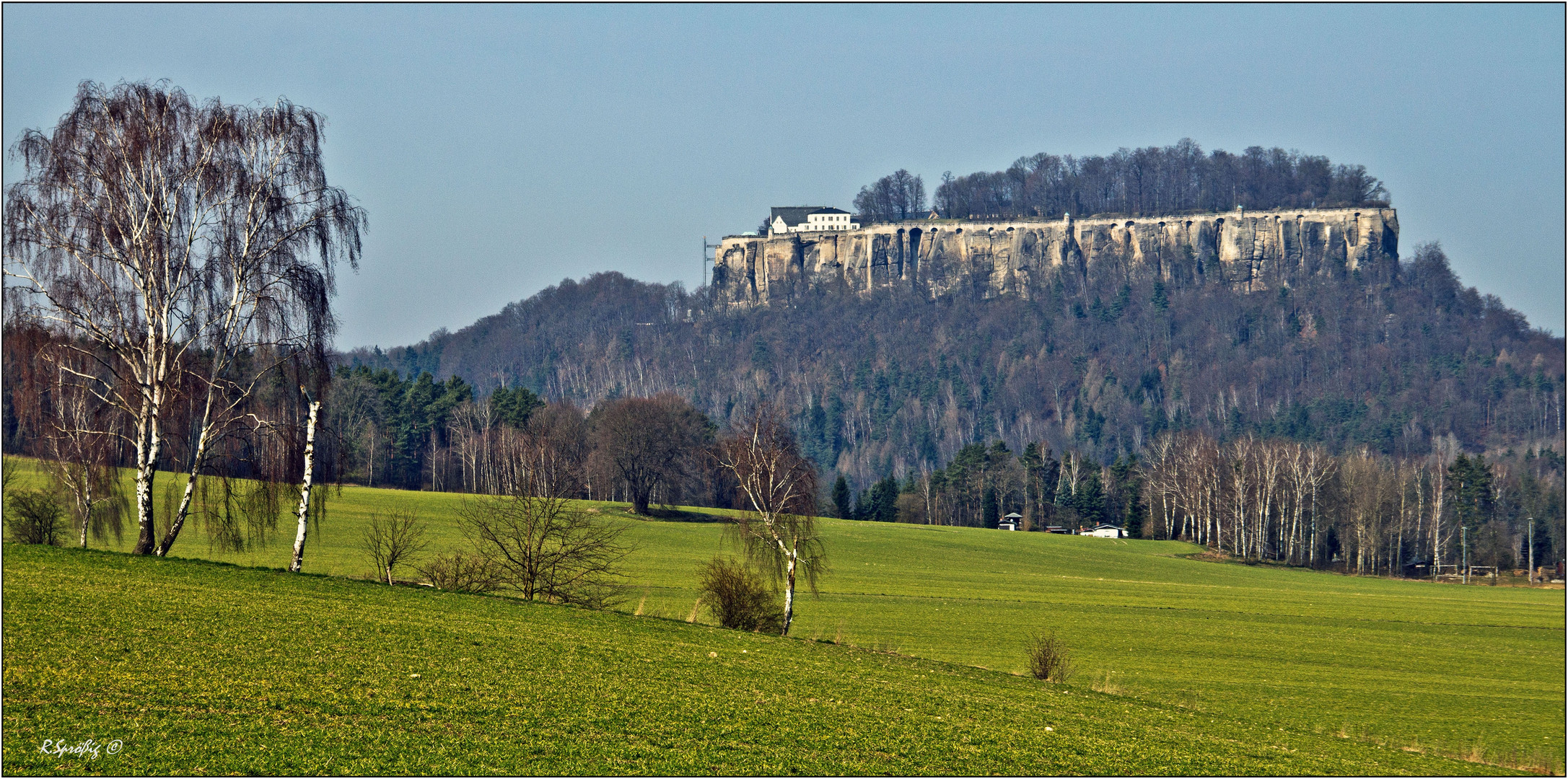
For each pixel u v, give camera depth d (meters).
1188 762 79.62
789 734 75.12
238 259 113.50
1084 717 92.25
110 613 86.19
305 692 71.94
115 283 110.19
